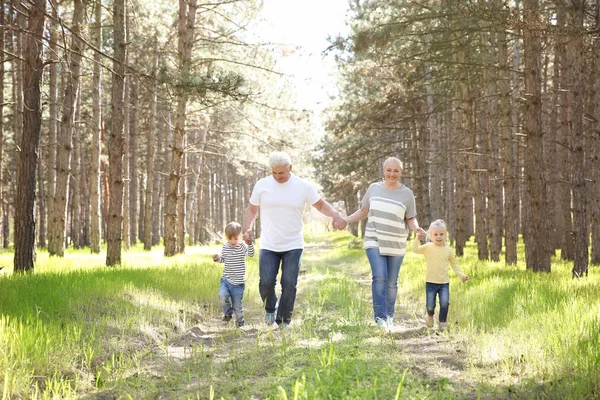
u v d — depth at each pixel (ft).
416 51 53.06
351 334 19.35
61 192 60.23
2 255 65.87
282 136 79.97
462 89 69.72
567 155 65.62
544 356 15.62
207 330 23.56
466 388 13.43
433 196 124.06
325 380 12.01
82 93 107.96
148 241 90.33
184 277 34.76
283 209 21.48
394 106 78.69
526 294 26.58
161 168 130.31
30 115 35.19
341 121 86.63
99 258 61.11
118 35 44.57
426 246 22.71
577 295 26.53
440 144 105.29
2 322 16.30
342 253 91.40
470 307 25.89
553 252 77.51
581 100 40.68
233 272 24.12
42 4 35.27
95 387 14.28
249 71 68.08
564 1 40.19
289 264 21.63
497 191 80.69
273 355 16.24
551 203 77.66
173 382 14.40
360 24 50.37
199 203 135.03
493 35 57.67
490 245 65.57
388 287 22.59
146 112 106.32
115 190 45.37
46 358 14.57
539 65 43.29
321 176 152.87
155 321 22.52
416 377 13.84
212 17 72.18
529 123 43.62
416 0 50.37
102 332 18.80
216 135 120.47
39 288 23.98
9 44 63.57
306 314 25.38
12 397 12.45
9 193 136.26
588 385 12.91
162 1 68.69
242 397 12.23
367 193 23.07
